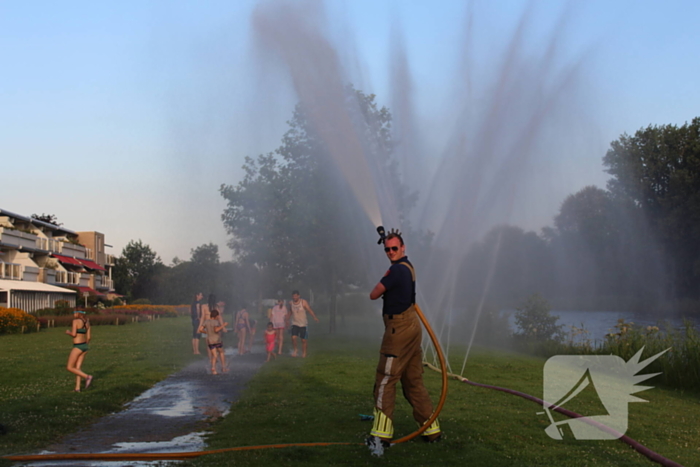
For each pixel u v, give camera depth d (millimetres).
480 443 6387
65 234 82938
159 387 11297
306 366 13836
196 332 17828
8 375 12523
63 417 8008
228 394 10391
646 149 49312
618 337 14797
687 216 46500
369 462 5578
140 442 6785
